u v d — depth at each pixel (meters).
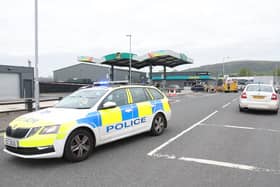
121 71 67.50
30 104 13.41
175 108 15.69
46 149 4.87
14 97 30.38
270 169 4.92
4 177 4.55
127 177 4.53
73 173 4.72
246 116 11.98
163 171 4.80
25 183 4.30
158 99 8.09
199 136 7.65
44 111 5.75
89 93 6.52
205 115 12.34
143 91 7.64
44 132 4.90
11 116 12.05
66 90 45.06
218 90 49.56
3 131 8.84
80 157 5.37
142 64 41.19
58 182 4.33
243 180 4.41
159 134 7.84
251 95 12.93
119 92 6.73
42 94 40.91
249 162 5.31
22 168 4.98
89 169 4.91
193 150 6.16
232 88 47.81
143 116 7.20
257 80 50.56
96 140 5.72
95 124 5.68
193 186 4.18
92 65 67.38
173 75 77.88
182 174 4.66
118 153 5.92
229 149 6.25
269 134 7.95
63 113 5.48
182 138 7.38
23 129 4.95
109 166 5.07
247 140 7.16
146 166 5.07
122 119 6.45
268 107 12.58
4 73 29.36
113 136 6.19
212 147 6.43
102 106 6.04
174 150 6.16
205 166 5.07
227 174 4.66
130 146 6.51
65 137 5.08
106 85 7.16
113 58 34.38
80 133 5.40
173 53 31.81
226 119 11.02
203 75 72.62
